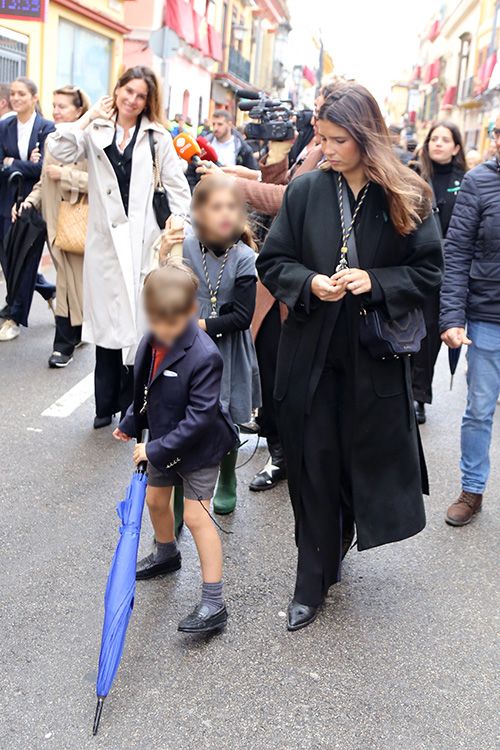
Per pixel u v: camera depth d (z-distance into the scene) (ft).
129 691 9.11
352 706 9.11
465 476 14.07
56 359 21.18
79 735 8.38
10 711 8.67
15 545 12.17
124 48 65.57
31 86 23.82
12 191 24.11
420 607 11.27
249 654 9.96
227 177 11.96
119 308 16.14
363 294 9.73
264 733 8.59
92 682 9.21
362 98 9.40
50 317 27.14
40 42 47.44
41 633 10.05
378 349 9.82
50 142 15.79
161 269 9.64
